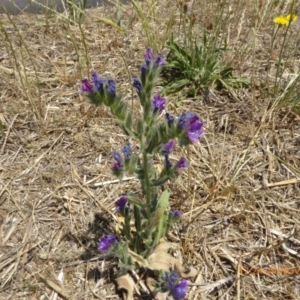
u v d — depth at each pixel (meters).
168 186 2.74
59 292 2.30
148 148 2.00
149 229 2.21
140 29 4.19
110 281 2.35
